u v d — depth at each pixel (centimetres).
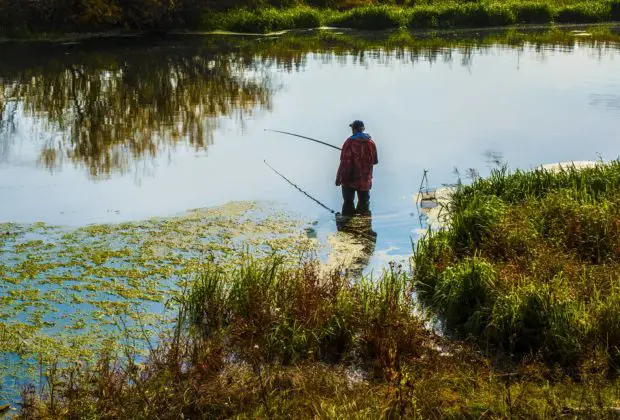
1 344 834
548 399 693
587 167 1388
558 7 5050
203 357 775
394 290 932
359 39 4059
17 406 718
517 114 2164
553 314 841
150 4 4197
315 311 854
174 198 1399
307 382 750
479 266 938
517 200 1276
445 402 710
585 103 2312
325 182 1520
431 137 1900
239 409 707
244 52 3491
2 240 1156
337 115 2167
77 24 4106
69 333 866
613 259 1027
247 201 1380
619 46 3669
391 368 718
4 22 3916
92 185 1486
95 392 717
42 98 2400
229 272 1045
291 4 4834
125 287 992
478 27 4722
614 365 779
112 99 2397
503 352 834
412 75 2862
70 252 1109
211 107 2286
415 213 1325
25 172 1583
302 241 1181
